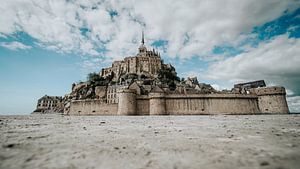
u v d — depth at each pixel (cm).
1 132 746
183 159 340
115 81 10100
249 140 560
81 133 759
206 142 529
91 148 440
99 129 956
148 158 348
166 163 314
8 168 273
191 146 469
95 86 9644
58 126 1151
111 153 388
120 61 11969
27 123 1435
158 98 4806
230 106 4731
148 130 906
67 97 10881
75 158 343
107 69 12156
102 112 5191
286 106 4638
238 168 279
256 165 294
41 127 1059
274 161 316
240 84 7956
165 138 614
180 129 952
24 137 604
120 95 4897
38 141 526
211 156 360
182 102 4838
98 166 295
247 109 4753
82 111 5512
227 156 358
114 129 958
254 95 4881
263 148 433
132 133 766
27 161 316
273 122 1514
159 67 11612
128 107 4731
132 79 9112
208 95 4809
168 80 10081
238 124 1312
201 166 293
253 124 1298
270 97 4766
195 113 4709
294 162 308
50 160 326
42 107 11188
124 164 308
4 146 437
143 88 7600
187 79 10888
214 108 4716
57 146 458
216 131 838
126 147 456
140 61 11444
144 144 499
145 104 5000
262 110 4850
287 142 517
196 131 845
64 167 286
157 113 4694
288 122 1501
